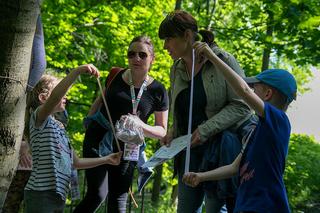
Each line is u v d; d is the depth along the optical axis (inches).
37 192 128.9
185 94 144.0
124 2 463.2
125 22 458.9
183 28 138.9
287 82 113.2
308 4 353.7
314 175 591.8
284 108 114.7
